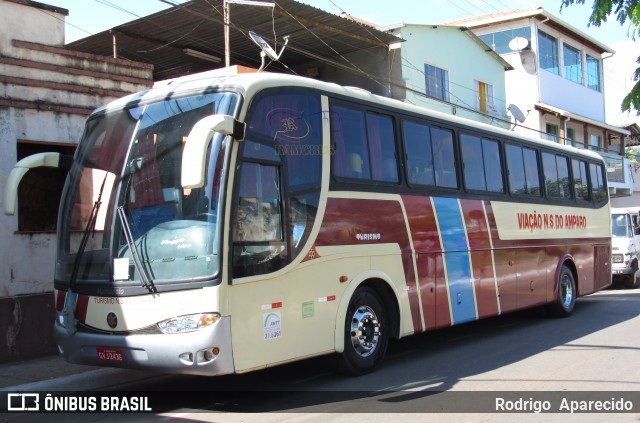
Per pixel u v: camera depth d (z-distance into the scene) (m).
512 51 30.67
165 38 16.70
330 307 7.07
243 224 6.11
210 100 6.51
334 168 7.39
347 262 7.36
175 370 5.80
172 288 5.88
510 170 11.34
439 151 9.46
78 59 10.18
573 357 8.76
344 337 7.34
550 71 31.19
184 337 5.74
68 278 6.74
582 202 14.16
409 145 8.80
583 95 33.81
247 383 7.49
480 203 10.21
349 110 7.82
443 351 9.42
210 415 6.20
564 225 13.12
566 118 30.52
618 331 10.92
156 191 6.36
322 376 7.73
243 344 5.94
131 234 6.31
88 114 10.23
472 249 9.81
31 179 9.88
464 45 24.14
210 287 5.77
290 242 6.62
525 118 29.36
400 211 8.36
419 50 21.50
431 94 22.05
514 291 10.97
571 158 13.91
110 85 10.62
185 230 6.03
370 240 7.76
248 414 6.18
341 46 19.55
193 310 5.79
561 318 12.84
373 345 7.84
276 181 6.60
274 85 6.76
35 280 9.31
